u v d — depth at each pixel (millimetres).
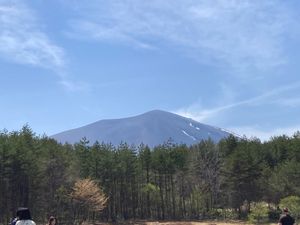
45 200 75750
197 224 81750
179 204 102562
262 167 94625
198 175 103188
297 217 74750
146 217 100188
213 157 103750
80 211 80000
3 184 69500
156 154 103938
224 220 90750
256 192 92750
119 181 96625
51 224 17734
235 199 93500
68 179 79062
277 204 89750
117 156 95375
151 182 105750
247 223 82250
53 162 76562
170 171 102688
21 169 70000
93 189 79000
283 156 104562
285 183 86625
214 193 100312
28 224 12617
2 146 69625
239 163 92875
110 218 92938
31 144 78375
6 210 70125
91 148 93625
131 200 99250
